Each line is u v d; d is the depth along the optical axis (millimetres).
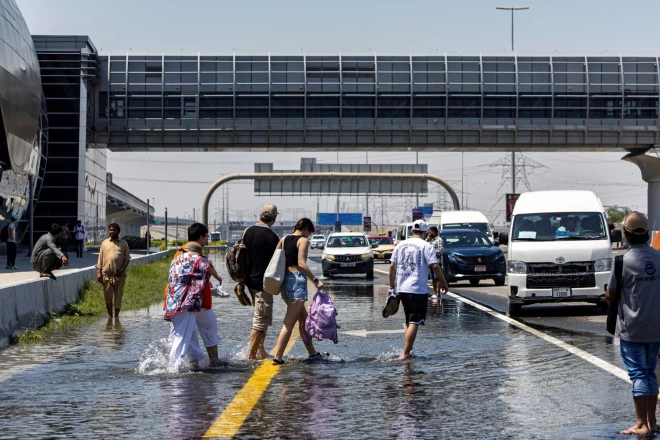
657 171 86812
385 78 82375
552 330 19359
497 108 82938
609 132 84438
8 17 54000
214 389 11773
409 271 14891
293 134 82438
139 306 26516
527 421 9766
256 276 14922
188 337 13680
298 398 11094
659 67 83938
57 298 23094
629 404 10758
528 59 83125
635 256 9375
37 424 9617
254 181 86688
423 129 82688
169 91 81062
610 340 17344
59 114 74750
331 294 32219
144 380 12594
